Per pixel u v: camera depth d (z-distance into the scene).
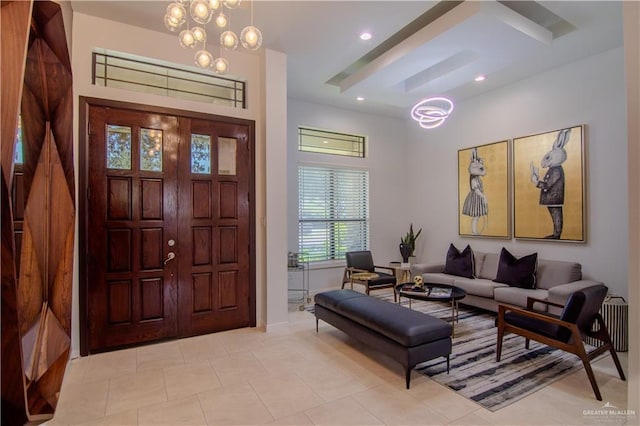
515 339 3.60
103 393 2.54
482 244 5.34
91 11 3.20
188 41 2.43
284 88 4.03
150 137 3.51
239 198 3.97
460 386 2.62
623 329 3.27
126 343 3.38
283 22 3.36
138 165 3.44
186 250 3.67
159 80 3.84
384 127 6.56
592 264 4.03
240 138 3.98
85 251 3.20
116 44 3.37
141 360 3.11
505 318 3.06
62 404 2.38
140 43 3.47
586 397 2.46
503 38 3.28
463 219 5.62
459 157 5.68
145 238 3.47
